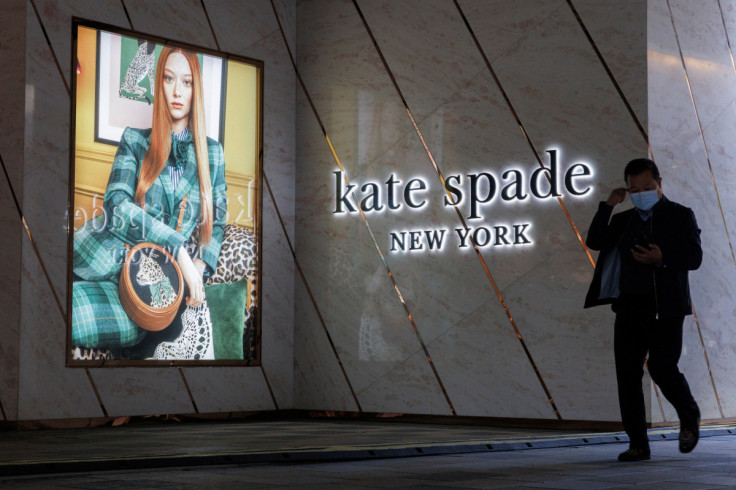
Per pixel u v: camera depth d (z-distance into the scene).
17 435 6.67
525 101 7.71
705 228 7.54
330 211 8.84
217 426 7.65
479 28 8.00
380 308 8.46
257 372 8.70
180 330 8.22
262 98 8.90
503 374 7.70
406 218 8.36
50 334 7.44
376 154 8.59
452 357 8.00
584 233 7.34
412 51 8.41
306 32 9.10
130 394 7.87
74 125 7.65
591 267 7.31
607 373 7.18
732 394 7.67
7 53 7.49
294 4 9.13
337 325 8.72
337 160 8.83
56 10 7.59
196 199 8.39
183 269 8.27
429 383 8.11
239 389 8.57
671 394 4.62
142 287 7.99
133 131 8.02
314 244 8.92
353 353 8.60
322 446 5.44
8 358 7.30
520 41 7.76
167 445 5.68
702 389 7.39
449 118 8.15
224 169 8.60
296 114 9.12
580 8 7.45
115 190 7.88
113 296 7.81
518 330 7.65
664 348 4.59
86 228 7.68
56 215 7.52
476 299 7.90
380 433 6.77
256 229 8.80
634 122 7.16
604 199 7.26
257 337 8.73
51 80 7.54
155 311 8.06
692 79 7.54
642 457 4.70
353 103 8.77
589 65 7.39
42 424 7.35
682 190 7.35
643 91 7.14
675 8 7.43
